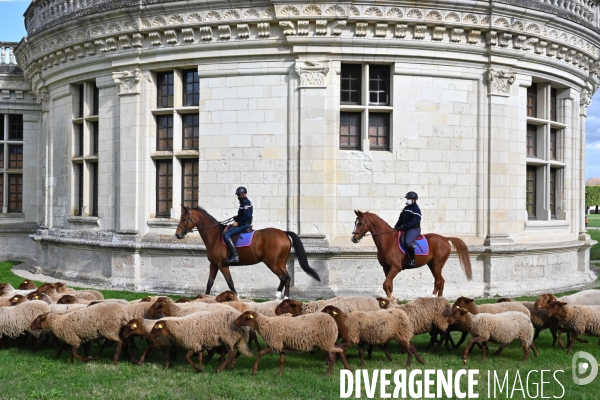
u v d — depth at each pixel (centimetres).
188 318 856
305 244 1509
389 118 1590
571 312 976
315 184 1521
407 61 1569
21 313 954
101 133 1778
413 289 1560
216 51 1583
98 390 772
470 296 1576
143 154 1681
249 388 780
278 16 1507
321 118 1523
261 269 1555
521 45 1655
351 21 1516
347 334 877
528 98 1841
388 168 1566
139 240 1659
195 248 1573
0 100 2509
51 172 2072
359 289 1516
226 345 856
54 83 2014
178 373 855
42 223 2186
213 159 1595
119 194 1716
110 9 1638
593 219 7831
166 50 1625
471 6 1564
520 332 926
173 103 1672
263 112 1564
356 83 1590
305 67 1524
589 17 1945
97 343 1032
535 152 1866
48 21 1966
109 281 1681
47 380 821
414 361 941
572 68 1847
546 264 1780
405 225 1271
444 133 1603
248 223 1291
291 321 838
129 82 1686
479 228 1633
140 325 873
